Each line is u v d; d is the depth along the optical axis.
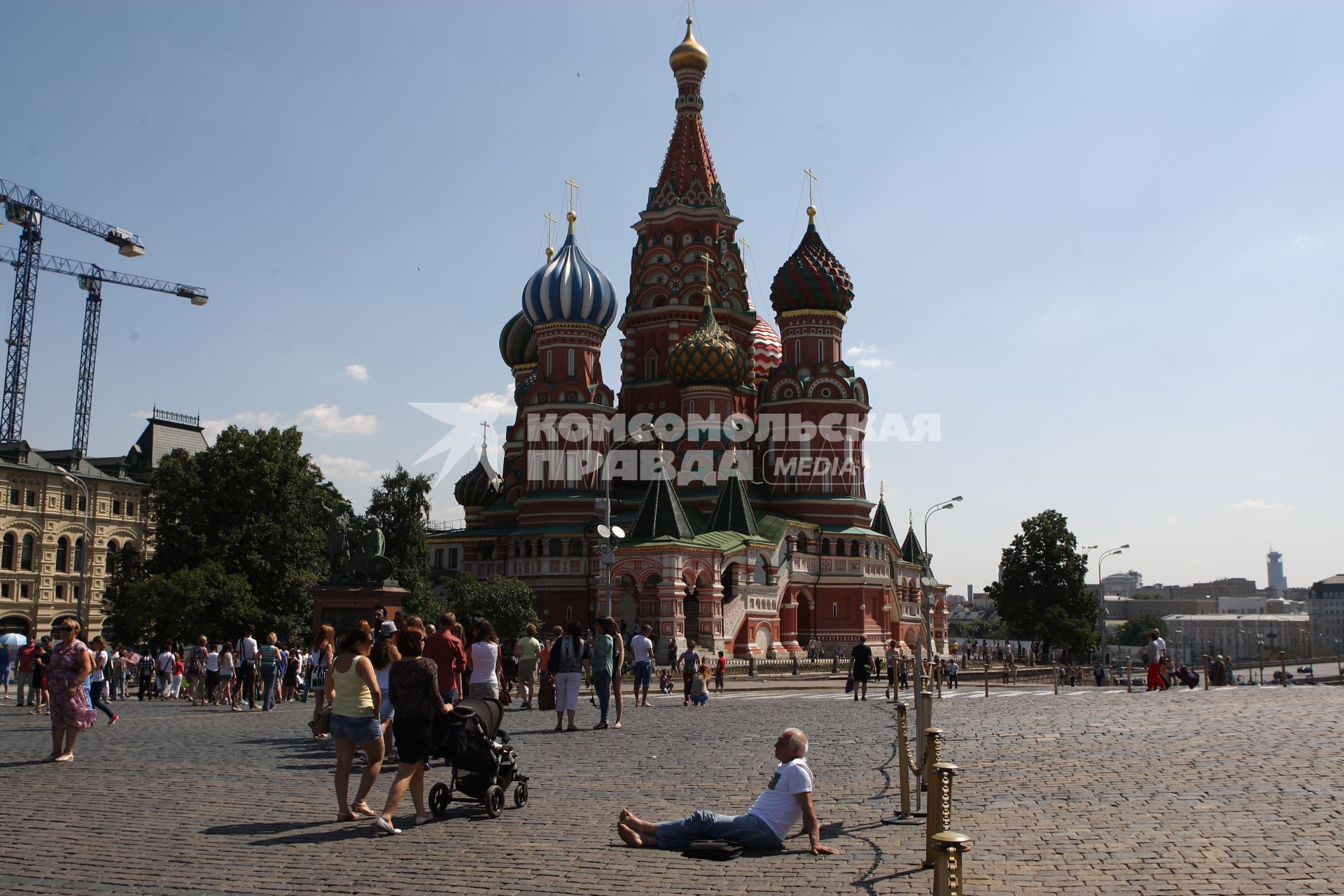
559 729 29.56
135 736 28.61
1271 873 12.27
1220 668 55.94
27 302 143.75
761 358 107.19
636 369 99.56
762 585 83.38
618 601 76.56
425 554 92.56
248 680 39.34
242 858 13.89
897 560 102.50
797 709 37.16
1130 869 12.55
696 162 101.06
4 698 46.44
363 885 12.56
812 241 96.81
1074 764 20.89
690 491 90.19
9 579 98.94
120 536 109.25
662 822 16.06
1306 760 20.72
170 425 123.50
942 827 12.89
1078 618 114.62
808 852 14.04
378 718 16.50
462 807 17.62
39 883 12.64
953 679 60.16
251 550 72.94
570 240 93.94
